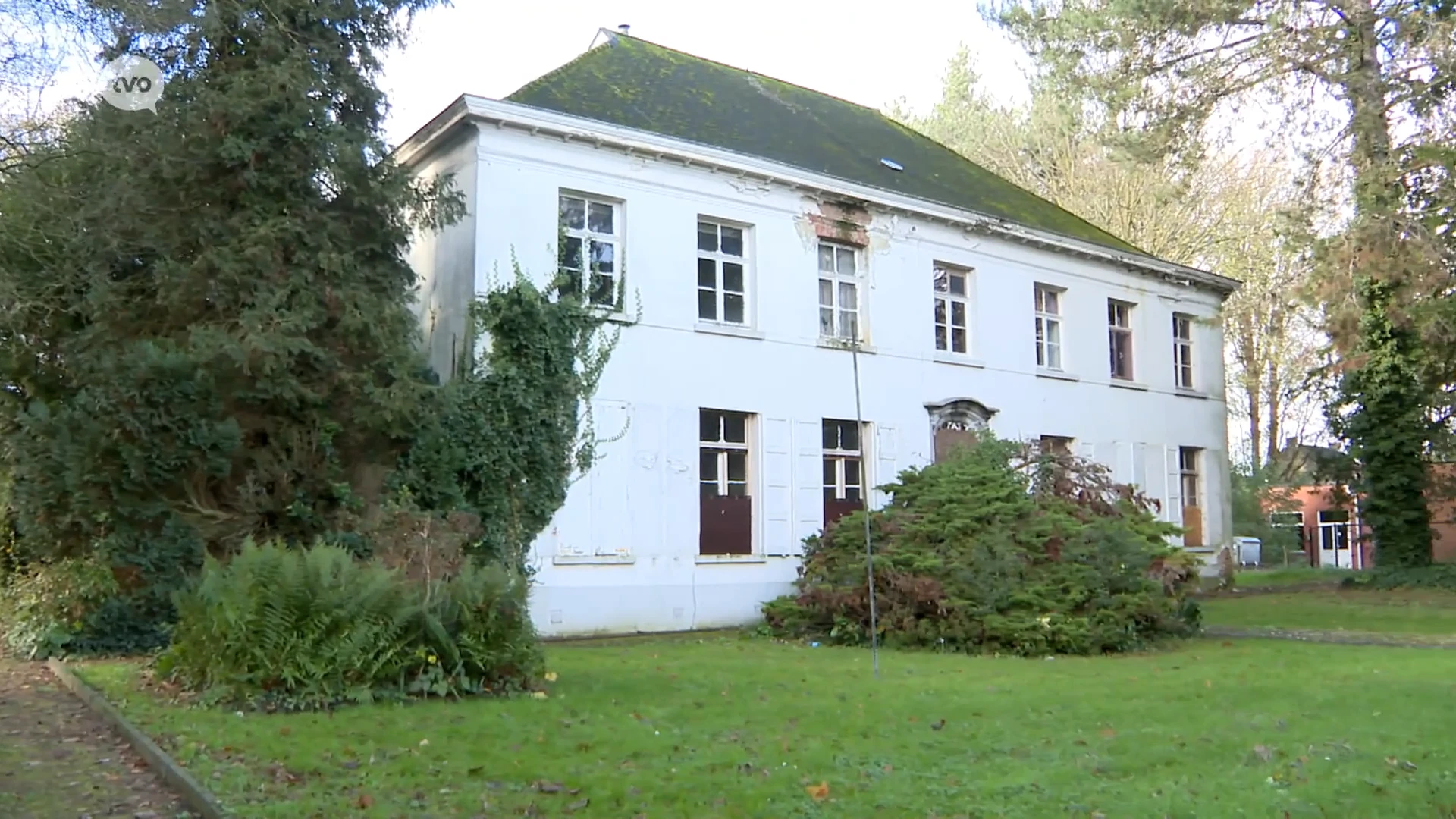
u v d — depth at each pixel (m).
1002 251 23.48
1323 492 43.56
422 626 9.79
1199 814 5.95
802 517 19.38
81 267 13.83
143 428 12.51
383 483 14.56
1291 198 27.03
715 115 21.03
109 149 13.09
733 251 19.23
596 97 18.98
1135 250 27.64
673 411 17.84
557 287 16.53
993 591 14.82
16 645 12.88
